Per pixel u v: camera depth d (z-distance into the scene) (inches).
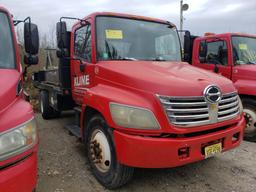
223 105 170.2
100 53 199.3
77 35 229.6
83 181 182.7
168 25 231.9
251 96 274.4
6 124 111.5
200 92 158.6
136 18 218.4
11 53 150.9
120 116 156.4
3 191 106.3
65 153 228.7
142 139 148.7
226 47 295.1
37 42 163.0
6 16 158.7
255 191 175.0
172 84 154.6
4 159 108.7
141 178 188.1
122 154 154.6
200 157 157.5
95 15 204.7
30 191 114.7
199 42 321.4
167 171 199.0
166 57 221.9
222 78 185.2
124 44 207.5
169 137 152.3
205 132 163.9
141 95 156.7
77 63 228.5
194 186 179.9
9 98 121.4
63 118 350.0
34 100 409.1
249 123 274.5
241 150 245.3
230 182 186.1
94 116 183.9
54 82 309.4
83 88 217.2
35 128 122.6
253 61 294.2
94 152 183.3
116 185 168.6
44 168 200.2
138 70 175.8
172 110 151.3
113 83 175.6
